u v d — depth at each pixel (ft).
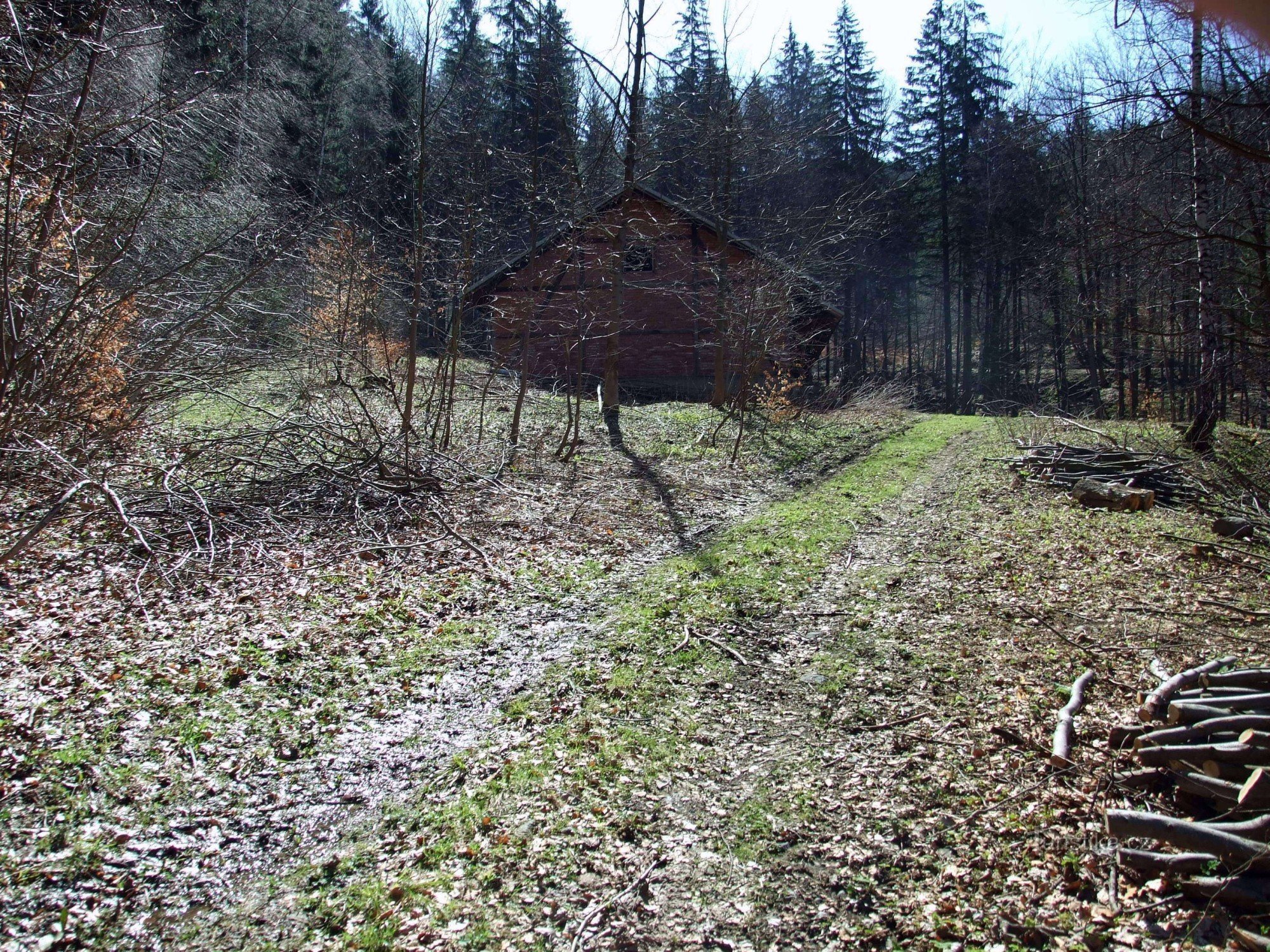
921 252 153.58
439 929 11.30
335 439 33.55
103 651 18.83
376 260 53.21
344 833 13.64
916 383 136.15
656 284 78.07
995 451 51.57
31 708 16.03
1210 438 45.27
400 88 77.30
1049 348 127.75
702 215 74.95
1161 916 10.79
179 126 32.83
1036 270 58.34
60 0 25.94
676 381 78.13
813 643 21.68
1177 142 25.03
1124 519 34.65
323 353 41.11
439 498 33.50
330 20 75.56
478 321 78.02
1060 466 44.04
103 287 28.14
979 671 19.11
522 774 15.20
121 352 29.27
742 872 12.48
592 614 24.16
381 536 29.12
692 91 62.18
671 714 17.71
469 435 45.60
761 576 27.32
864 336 146.30
